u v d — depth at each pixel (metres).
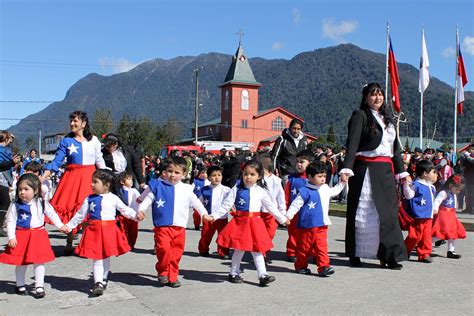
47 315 5.34
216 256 8.62
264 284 6.48
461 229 8.51
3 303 5.77
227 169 12.20
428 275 7.09
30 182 6.10
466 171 14.98
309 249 7.11
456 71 23.75
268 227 8.43
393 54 27.52
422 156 15.30
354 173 7.72
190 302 5.77
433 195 8.34
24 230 6.11
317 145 18.30
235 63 78.69
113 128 76.88
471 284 6.57
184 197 6.61
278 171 9.88
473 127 132.62
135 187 10.92
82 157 8.56
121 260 8.12
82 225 8.56
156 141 71.44
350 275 7.09
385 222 7.45
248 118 77.19
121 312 5.43
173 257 6.48
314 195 7.14
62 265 7.70
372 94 7.57
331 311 5.42
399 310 5.45
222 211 6.77
